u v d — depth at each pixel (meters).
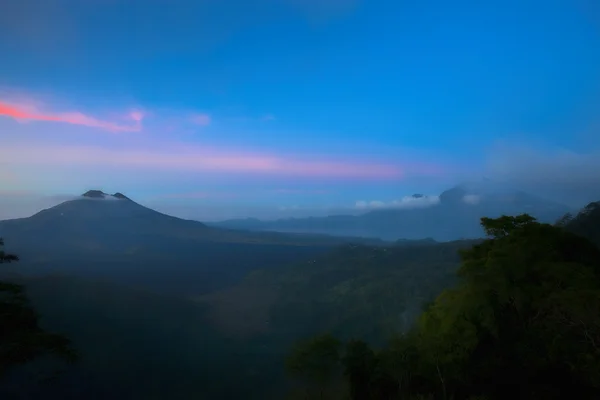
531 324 34.69
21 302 25.70
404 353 37.94
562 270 34.69
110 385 88.38
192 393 91.75
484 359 35.72
